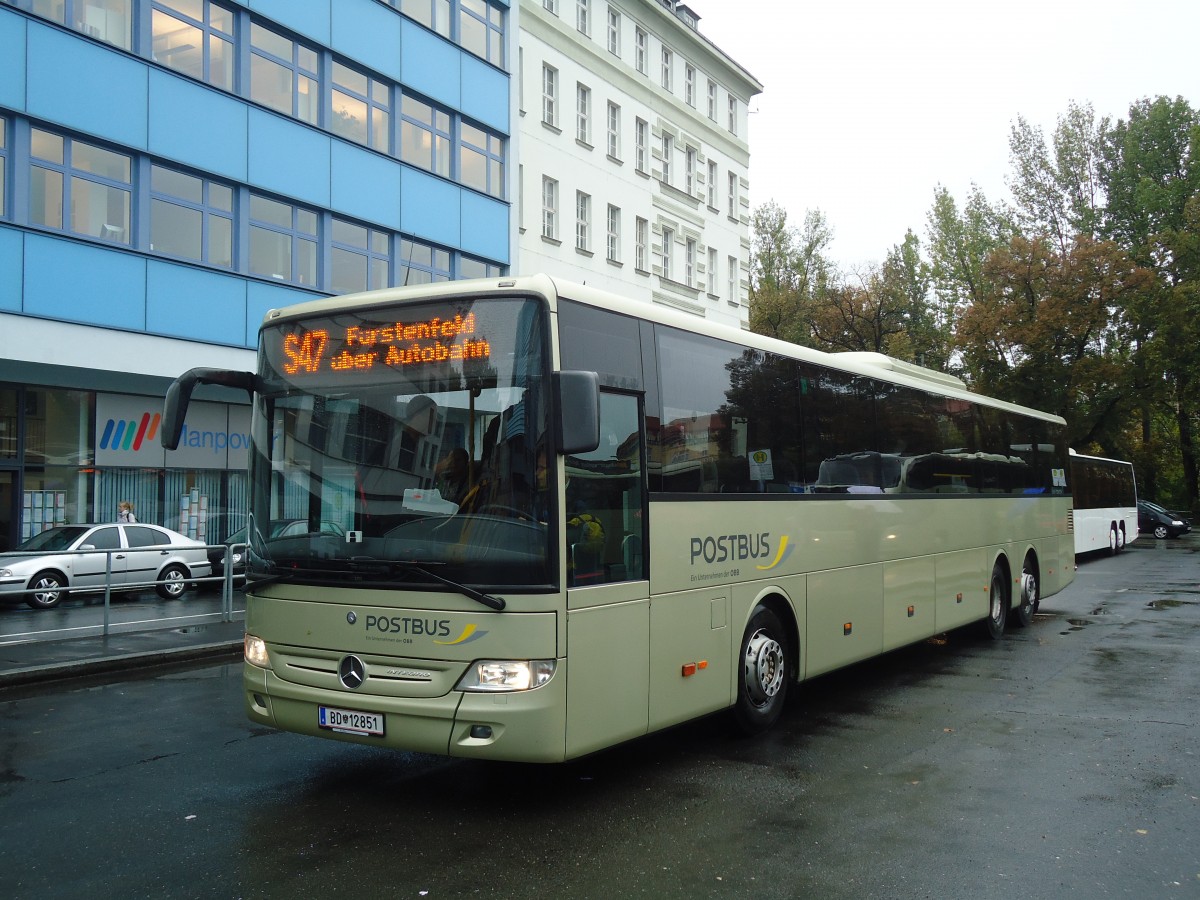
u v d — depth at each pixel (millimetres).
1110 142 57156
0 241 16656
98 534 18625
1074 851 5355
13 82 16812
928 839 5539
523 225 30016
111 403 20766
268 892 4766
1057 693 9750
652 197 36406
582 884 4879
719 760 7238
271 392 6516
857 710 8969
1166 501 63250
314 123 21875
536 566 5625
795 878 4965
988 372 48531
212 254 19969
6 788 6570
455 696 5629
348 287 22656
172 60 19250
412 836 5582
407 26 24031
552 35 31516
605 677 6035
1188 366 50750
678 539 6859
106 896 4727
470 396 5879
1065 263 47000
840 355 10602
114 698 9734
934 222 58781
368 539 5965
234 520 22781
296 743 7789
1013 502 14102
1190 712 8852
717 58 40375
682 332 7191
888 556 10172
